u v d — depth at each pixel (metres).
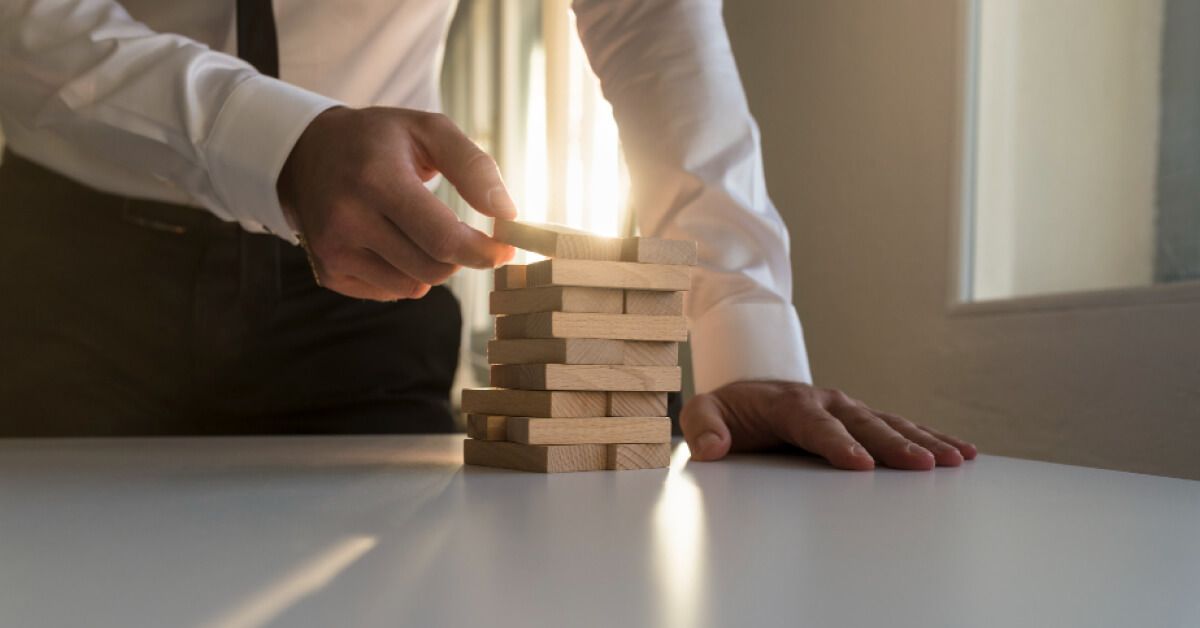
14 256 1.30
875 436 0.80
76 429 1.32
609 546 0.39
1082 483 0.67
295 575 0.33
